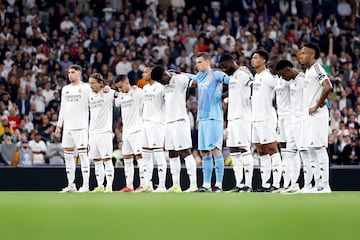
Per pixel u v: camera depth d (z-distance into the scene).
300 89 36.16
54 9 66.69
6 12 65.31
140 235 13.55
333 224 14.87
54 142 54.84
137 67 62.69
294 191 36.88
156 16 69.50
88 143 42.53
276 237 13.30
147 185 40.31
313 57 35.38
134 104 40.84
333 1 72.50
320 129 35.16
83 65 63.62
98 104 40.94
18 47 63.75
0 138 53.72
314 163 36.03
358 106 61.59
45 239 13.20
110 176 41.41
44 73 61.28
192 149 54.69
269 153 37.69
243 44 67.62
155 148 39.84
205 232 13.83
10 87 60.22
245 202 23.52
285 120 37.34
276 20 69.94
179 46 65.88
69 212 17.73
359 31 71.69
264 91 37.22
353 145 55.75
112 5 69.19
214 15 69.50
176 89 38.62
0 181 46.97
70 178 41.41
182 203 22.69
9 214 17.05
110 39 65.31
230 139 37.88
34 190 47.00
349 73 66.00
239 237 13.28
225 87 38.91
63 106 41.25
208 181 38.47
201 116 38.06
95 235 13.59
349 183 46.09
